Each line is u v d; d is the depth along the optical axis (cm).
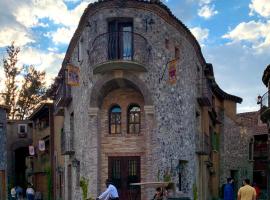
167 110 2658
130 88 2661
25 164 5412
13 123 5194
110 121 2678
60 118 3725
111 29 2609
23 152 5447
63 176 3569
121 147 2644
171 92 2694
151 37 2611
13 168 5141
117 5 2581
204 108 3356
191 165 2905
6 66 6006
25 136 5191
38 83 6097
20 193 4322
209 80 3603
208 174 3619
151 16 2617
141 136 2630
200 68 3319
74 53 3080
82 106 2784
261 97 3309
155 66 2611
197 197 3052
